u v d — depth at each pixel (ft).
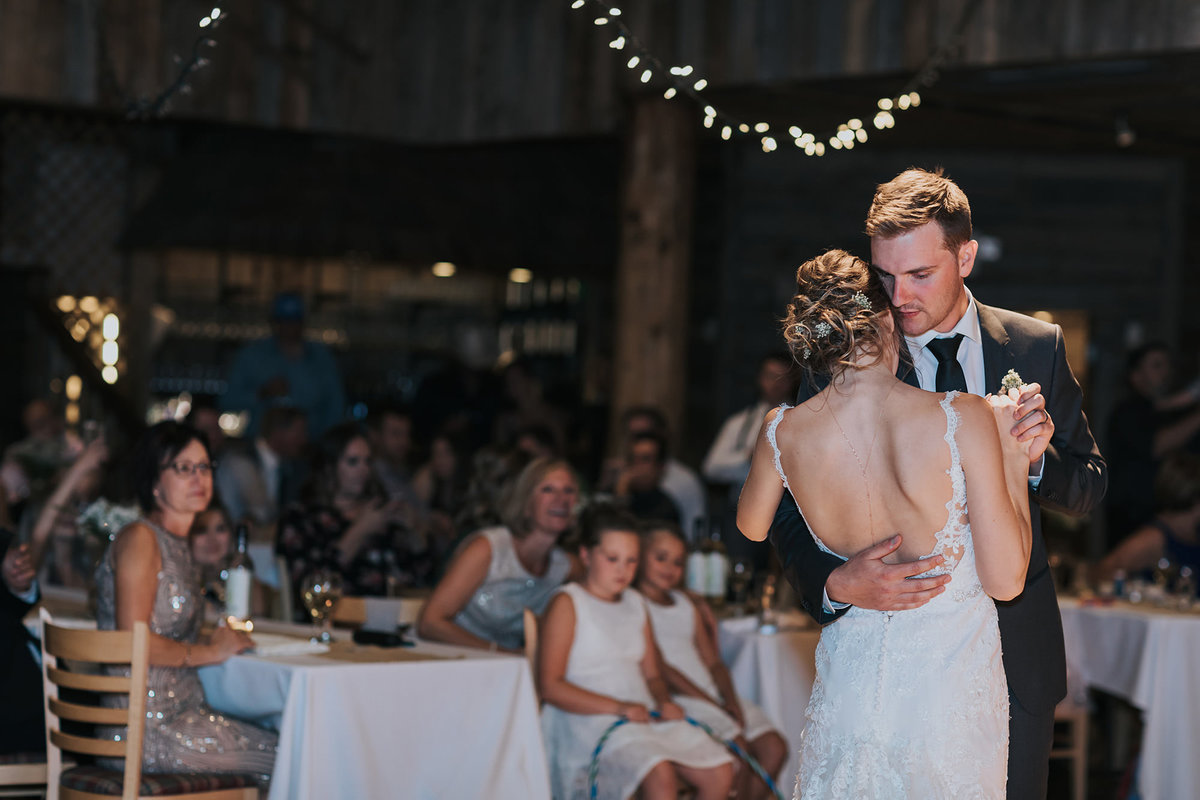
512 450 16.62
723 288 28.32
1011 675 7.59
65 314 28.04
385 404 21.54
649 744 12.26
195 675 11.48
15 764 11.29
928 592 6.93
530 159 29.68
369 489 16.93
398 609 14.53
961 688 6.98
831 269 7.27
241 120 24.73
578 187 29.84
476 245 27.73
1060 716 16.16
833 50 21.11
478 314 33.06
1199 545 18.39
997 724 7.10
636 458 19.98
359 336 31.89
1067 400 7.93
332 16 25.40
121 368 28.53
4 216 27.76
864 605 7.02
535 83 24.43
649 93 22.70
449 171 28.68
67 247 28.14
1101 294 27.81
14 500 16.67
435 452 22.45
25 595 11.77
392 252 26.78
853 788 7.05
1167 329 27.81
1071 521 27.66
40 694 11.73
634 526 13.19
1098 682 16.31
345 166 27.81
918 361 7.80
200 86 24.31
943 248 7.23
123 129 28.27
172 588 11.32
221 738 11.24
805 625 15.30
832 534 7.27
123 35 23.71
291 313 25.02
